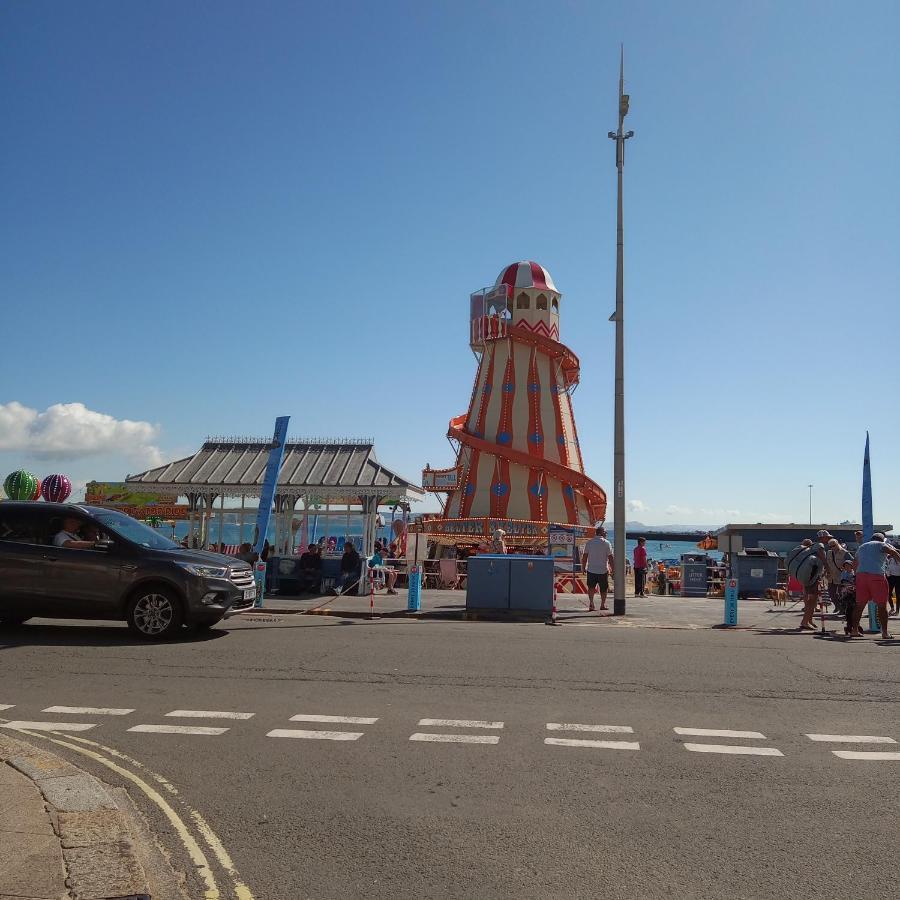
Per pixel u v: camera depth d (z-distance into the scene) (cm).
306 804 569
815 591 1580
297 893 436
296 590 2172
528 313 3869
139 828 523
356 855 485
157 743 717
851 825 538
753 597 2559
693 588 2578
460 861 477
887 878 459
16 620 1430
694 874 462
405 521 3256
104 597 1271
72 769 590
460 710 837
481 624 1594
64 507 1328
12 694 899
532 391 3822
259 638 1313
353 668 1054
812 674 1048
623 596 1809
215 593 1288
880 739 747
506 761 670
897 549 1830
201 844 499
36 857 442
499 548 2308
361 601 1983
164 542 1375
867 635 1498
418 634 1383
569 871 465
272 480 2055
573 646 1255
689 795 593
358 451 2898
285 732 753
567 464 3844
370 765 657
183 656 1132
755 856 487
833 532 3909
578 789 604
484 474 3769
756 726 789
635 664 1104
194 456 2930
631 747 713
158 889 436
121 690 920
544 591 1697
